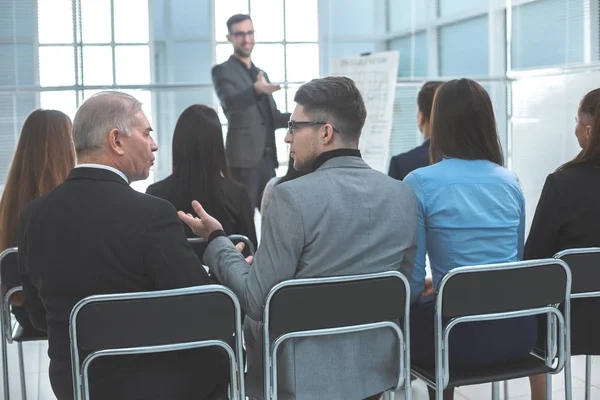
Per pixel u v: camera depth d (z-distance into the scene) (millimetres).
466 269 1868
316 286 1722
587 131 2340
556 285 1971
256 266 1765
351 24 5578
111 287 1668
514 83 5688
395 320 1947
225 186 2584
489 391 3104
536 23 5414
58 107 5199
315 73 5543
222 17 5379
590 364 2568
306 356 1784
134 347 1646
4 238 2514
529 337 2090
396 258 1857
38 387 3229
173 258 1672
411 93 5750
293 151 1865
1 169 5117
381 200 1822
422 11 5695
